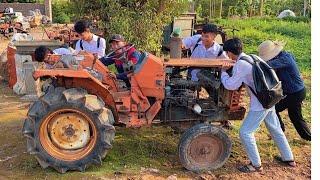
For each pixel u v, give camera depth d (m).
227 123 6.76
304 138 6.25
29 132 5.24
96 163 5.32
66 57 5.52
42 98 5.29
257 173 5.37
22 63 8.54
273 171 5.45
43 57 5.71
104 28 10.87
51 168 5.38
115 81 5.82
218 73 5.68
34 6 28.20
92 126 5.25
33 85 8.34
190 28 12.88
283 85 5.88
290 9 35.00
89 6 11.29
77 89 5.39
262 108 5.22
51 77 5.41
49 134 5.34
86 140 5.37
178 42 8.96
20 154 5.83
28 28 21.41
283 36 18.50
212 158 5.43
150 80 5.50
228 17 30.19
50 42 8.99
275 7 34.84
